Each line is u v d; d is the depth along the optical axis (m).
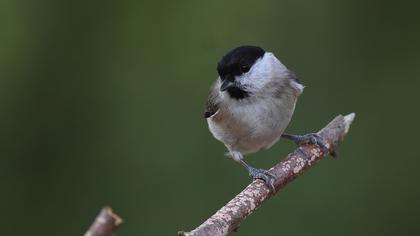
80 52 12.57
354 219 11.13
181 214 11.20
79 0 12.68
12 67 12.29
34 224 11.66
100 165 11.88
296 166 6.43
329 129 6.91
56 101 12.30
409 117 12.11
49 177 11.91
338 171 11.46
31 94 12.27
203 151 11.66
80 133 12.14
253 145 7.94
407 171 11.57
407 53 12.76
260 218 11.05
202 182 11.39
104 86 12.40
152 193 11.44
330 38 12.91
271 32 12.88
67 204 11.74
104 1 12.74
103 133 12.07
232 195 11.16
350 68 12.77
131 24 12.79
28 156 12.00
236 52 7.46
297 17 12.90
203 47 12.73
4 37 12.38
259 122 7.58
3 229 11.61
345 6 12.92
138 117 12.12
